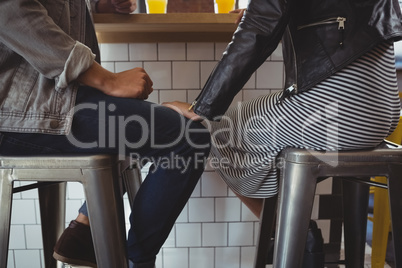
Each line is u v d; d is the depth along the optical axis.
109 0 1.16
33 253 1.63
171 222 0.98
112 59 1.51
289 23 0.89
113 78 0.86
